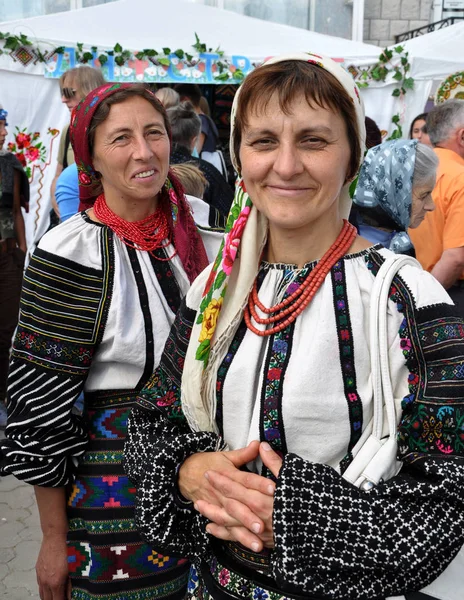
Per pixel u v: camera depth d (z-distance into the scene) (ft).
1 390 16.17
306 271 4.23
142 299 6.06
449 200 10.96
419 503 3.73
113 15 22.06
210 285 4.41
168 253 6.28
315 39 23.38
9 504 12.70
